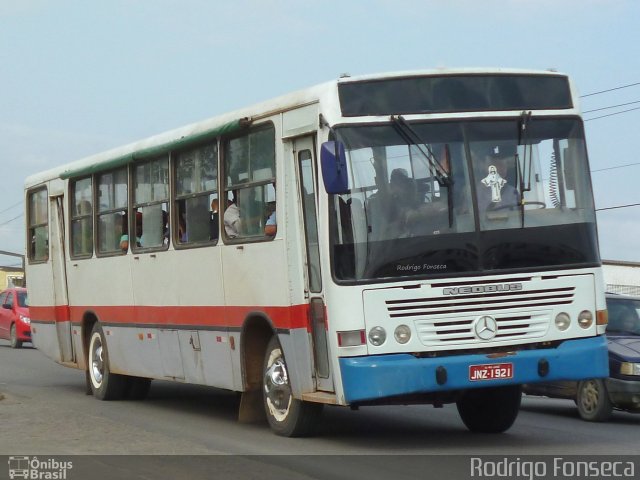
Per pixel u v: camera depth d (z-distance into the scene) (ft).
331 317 33.68
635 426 44.19
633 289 158.40
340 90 34.35
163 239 47.19
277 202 37.68
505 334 34.01
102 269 53.62
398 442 37.29
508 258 34.27
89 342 56.18
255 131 39.45
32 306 63.00
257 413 42.83
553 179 35.37
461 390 36.11
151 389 60.03
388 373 33.01
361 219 33.63
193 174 44.39
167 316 46.73
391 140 34.24
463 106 35.04
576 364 34.47
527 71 36.09
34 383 64.34
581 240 35.19
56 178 59.31
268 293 38.45
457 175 34.40
